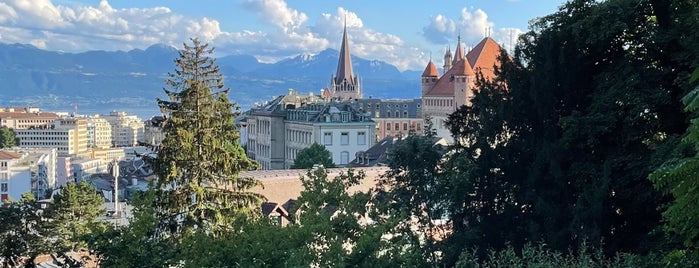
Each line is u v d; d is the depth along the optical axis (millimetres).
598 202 30906
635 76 32906
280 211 53531
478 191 37281
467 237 33719
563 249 31484
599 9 34656
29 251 32625
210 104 39406
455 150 40406
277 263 19734
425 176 37406
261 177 61219
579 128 33125
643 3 34406
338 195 23938
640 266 24219
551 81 36219
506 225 36188
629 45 35781
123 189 129000
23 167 172000
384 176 40750
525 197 34938
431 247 34438
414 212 37438
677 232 18141
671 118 33656
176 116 38750
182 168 38250
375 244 21172
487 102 39062
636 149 33312
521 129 37938
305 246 19844
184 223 36219
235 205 38344
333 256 20250
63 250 30125
